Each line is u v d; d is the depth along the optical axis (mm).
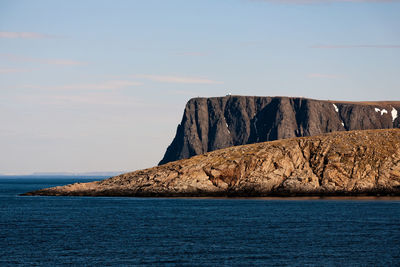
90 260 98438
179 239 123562
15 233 135625
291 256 102062
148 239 123750
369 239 122875
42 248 111438
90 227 148375
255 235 130250
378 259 99250
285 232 135625
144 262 96750
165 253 105250
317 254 104125
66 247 112562
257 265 94000
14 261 97688
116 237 127250
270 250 108500
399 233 132875
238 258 100250
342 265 94000
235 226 149375
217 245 114875
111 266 93438
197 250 108562
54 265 94188
